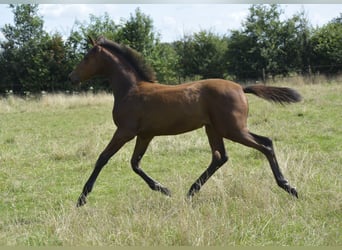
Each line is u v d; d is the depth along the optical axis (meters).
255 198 5.43
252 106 15.25
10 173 7.85
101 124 13.25
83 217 5.04
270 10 30.20
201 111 5.82
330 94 16.77
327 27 29.33
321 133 10.03
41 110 18.16
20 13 29.48
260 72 30.19
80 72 6.34
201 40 31.84
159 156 8.77
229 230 4.38
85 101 19.48
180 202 5.45
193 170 7.72
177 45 32.62
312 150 8.59
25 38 29.66
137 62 6.21
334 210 5.11
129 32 28.22
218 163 6.13
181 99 5.77
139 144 6.25
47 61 28.33
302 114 12.52
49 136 11.68
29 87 28.36
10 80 29.12
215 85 5.82
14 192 6.79
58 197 6.46
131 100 5.94
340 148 8.64
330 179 6.38
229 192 5.77
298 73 28.78
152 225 4.53
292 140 9.55
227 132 5.77
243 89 6.04
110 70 6.24
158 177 7.40
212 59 31.72
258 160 8.02
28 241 4.62
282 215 4.98
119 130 5.96
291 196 5.64
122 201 5.77
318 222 4.83
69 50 28.80
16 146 10.33
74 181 7.32
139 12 28.22
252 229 4.61
